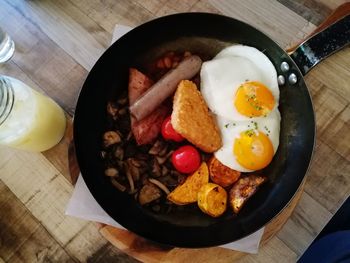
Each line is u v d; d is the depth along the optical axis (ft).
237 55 0.96
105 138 0.93
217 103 0.93
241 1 1.07
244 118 0.92
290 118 0.92
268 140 0.90
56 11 1.08
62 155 0.99
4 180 0.98
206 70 0.95
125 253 0.93
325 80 1.00
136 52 0.96
